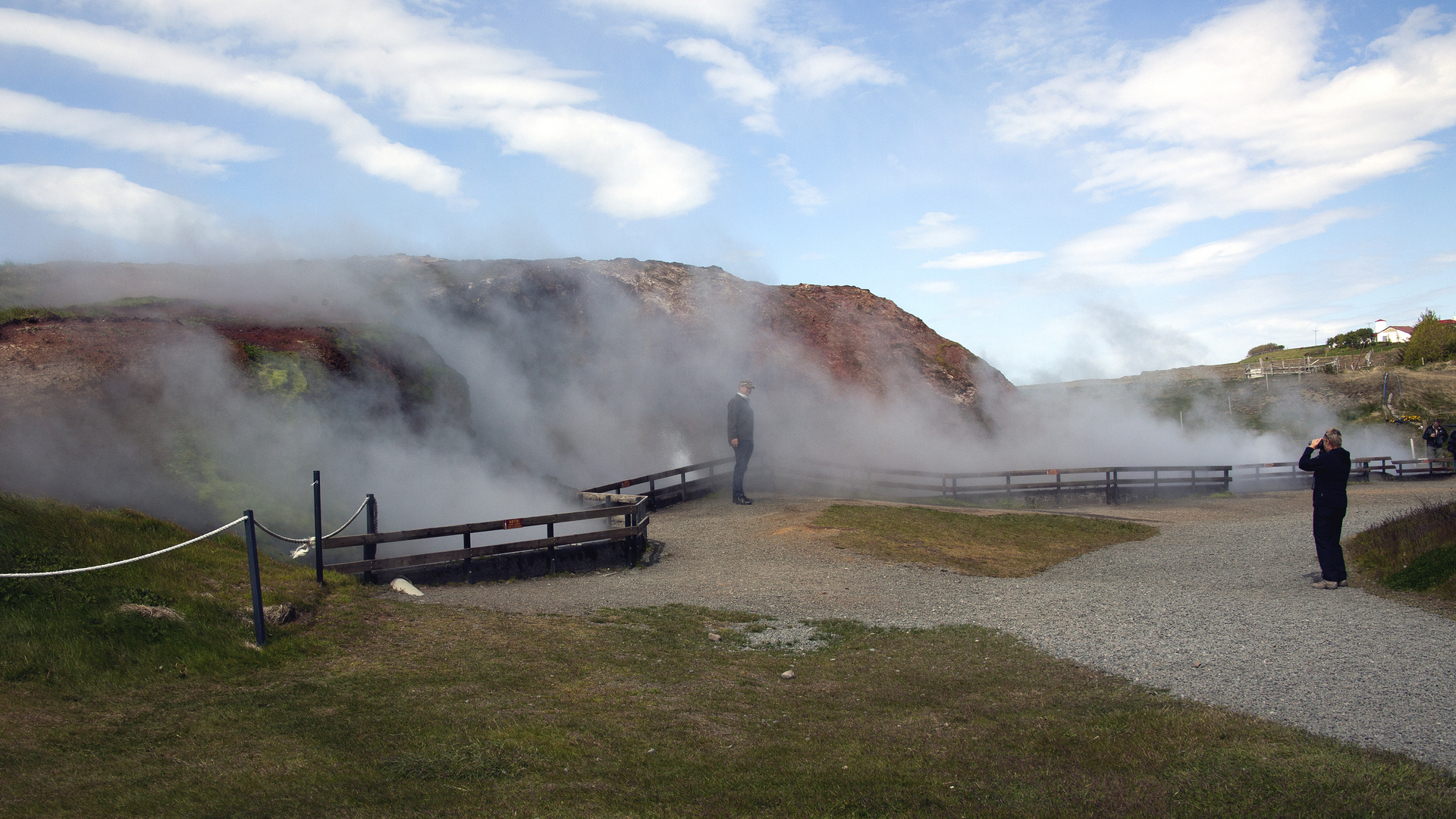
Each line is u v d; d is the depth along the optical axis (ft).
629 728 19.51
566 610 32.30
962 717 20.80
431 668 23.59
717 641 28.89
